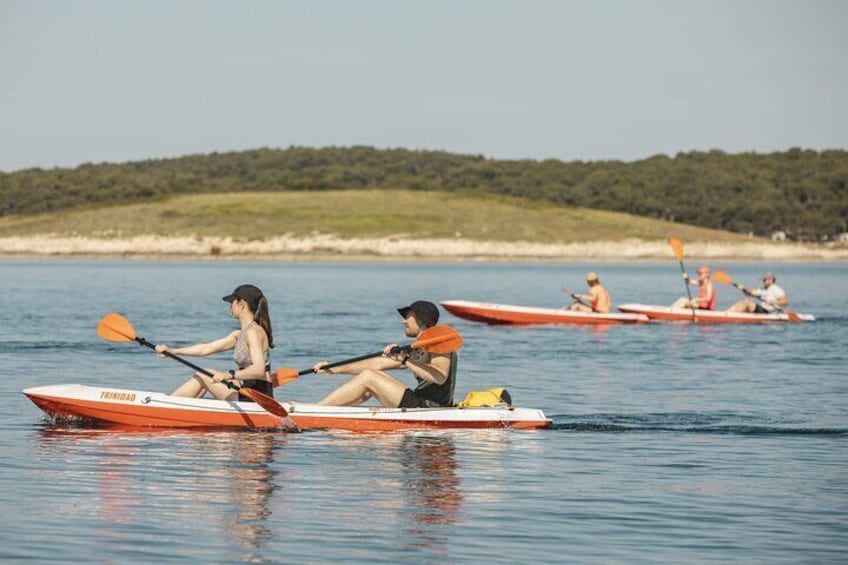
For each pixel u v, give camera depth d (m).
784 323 60.69
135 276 125.88
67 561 15.07
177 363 39.31
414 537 16.52
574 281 124.44
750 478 20.81
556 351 45.28
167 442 23.67
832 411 29.28
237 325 57.66
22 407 28.20
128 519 17.23
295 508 18.11
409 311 26.12
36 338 48.41
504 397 26.72
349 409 25.42
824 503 18.86
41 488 19.23
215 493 19.06
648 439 24.89
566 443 24.25
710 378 36.47
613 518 17.77
